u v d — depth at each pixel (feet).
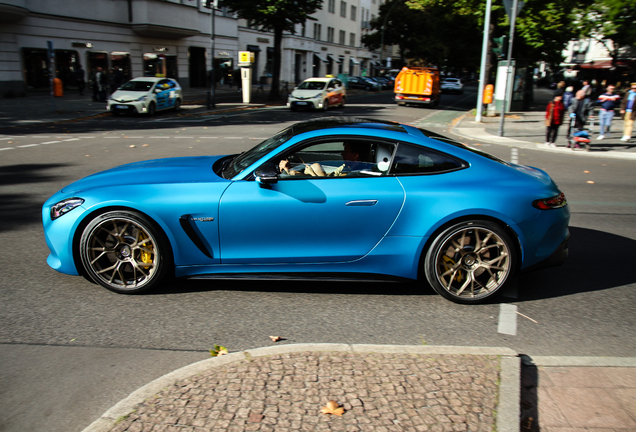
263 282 13.98
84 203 12.48
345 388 8.31
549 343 10.97
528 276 15.05
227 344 10.62
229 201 12.28
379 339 10.98
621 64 126.31
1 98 80.28
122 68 104.63
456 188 12.34
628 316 12.42
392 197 12.26
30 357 9.91
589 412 8.24
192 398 7.99
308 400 7.98
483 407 7.90
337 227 12.39
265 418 7.55
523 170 13.58
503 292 13.76
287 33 174.70
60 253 12.82
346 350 9.48
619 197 26.43
